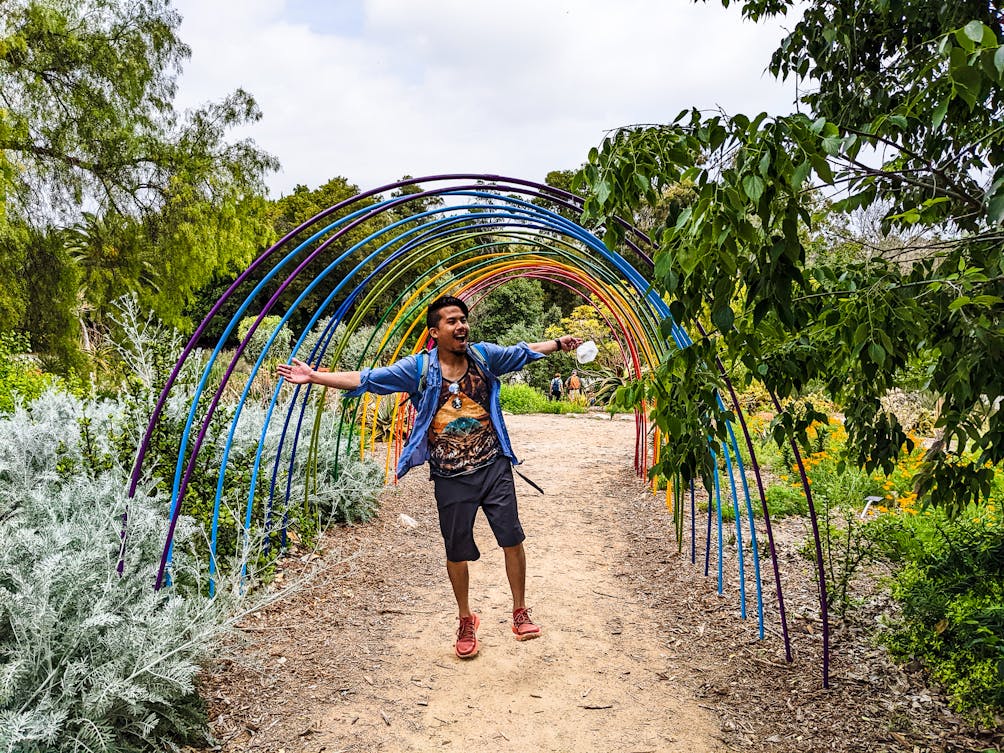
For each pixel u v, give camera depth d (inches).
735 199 63.7
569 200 152.5
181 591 135.1
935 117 62.3
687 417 94.8
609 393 639.1
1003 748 102.1
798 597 161.5
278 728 111.0
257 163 749.9
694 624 153.4
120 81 651.5
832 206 96.0
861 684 122.7
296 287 1087.6
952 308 72.1
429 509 250.8
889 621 143.8
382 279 224.1
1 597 100.2
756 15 133.4
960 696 112.4
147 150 687.7
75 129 643.5
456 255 247.8
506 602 167.0
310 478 212.7
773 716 115.7
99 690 95.6
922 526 188.5
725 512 231.9
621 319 293.4
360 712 116.8
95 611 104.0
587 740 110.5
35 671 97.6
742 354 86.5
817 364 94.7
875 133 72.1
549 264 257.3
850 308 81.4
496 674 131.1
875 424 118.8
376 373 125.8
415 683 127.0
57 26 616.7
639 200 80.8
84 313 713.6
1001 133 89.4
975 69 55.8
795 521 222.4
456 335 127.3
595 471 335.0
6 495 149.3
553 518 246.7
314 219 142.9
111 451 169.2
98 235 685.3
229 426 201.0
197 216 703.7
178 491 133.0
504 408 658.2
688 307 76.3
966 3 101.8
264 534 160.7
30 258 624.1
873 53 128.6
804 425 109.0
